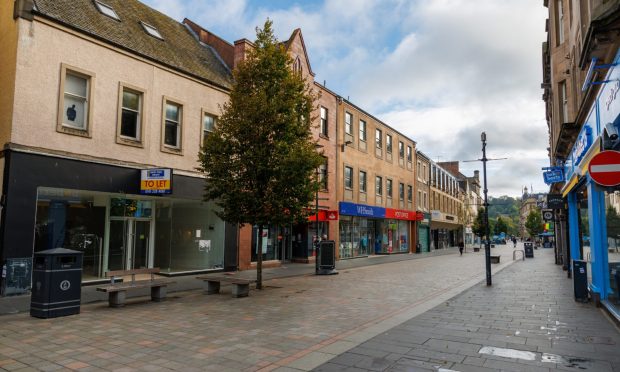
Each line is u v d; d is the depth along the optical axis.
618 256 8.89
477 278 16.25
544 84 24.30
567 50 15.70
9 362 5.49
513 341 6.53
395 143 36.06
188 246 16.48
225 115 12.92
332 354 5.86
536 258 31.75
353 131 28.89
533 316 8.52
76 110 12.49
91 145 12.66
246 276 16.14
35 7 11.65
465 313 8.86
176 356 5.78
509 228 142.25
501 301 10.45
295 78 13.38
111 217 13.88
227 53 20.02
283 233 22.39
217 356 5.78
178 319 8.25
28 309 9.17
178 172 15.38
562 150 15.70
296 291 12.44
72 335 6.91
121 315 8.64
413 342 6.48
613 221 9.21
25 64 11.16
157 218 15.57
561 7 16.69
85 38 12.60
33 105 11.29
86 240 13.00
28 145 11.12
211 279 11.56
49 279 8.27
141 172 13.66
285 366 5.36
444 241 52.56
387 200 33.94
